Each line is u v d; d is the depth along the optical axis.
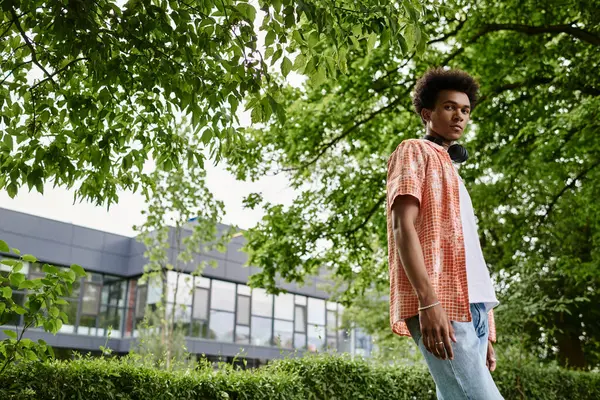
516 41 10.48
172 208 13.15
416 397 7.04
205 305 24.05
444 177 1.98
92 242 23.69
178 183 12.76
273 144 11.82
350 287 13.96
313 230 11.66
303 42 3.86
